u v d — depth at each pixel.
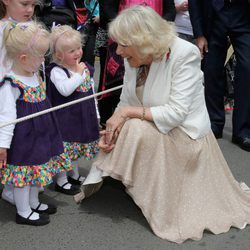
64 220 2.60
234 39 3.88
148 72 2.53
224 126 4.49
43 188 2.93
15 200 2.53
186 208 2.50
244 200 2.73
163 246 2.36
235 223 2.53
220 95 4.04
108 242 2.39
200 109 2.61
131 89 2.59
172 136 2.52
